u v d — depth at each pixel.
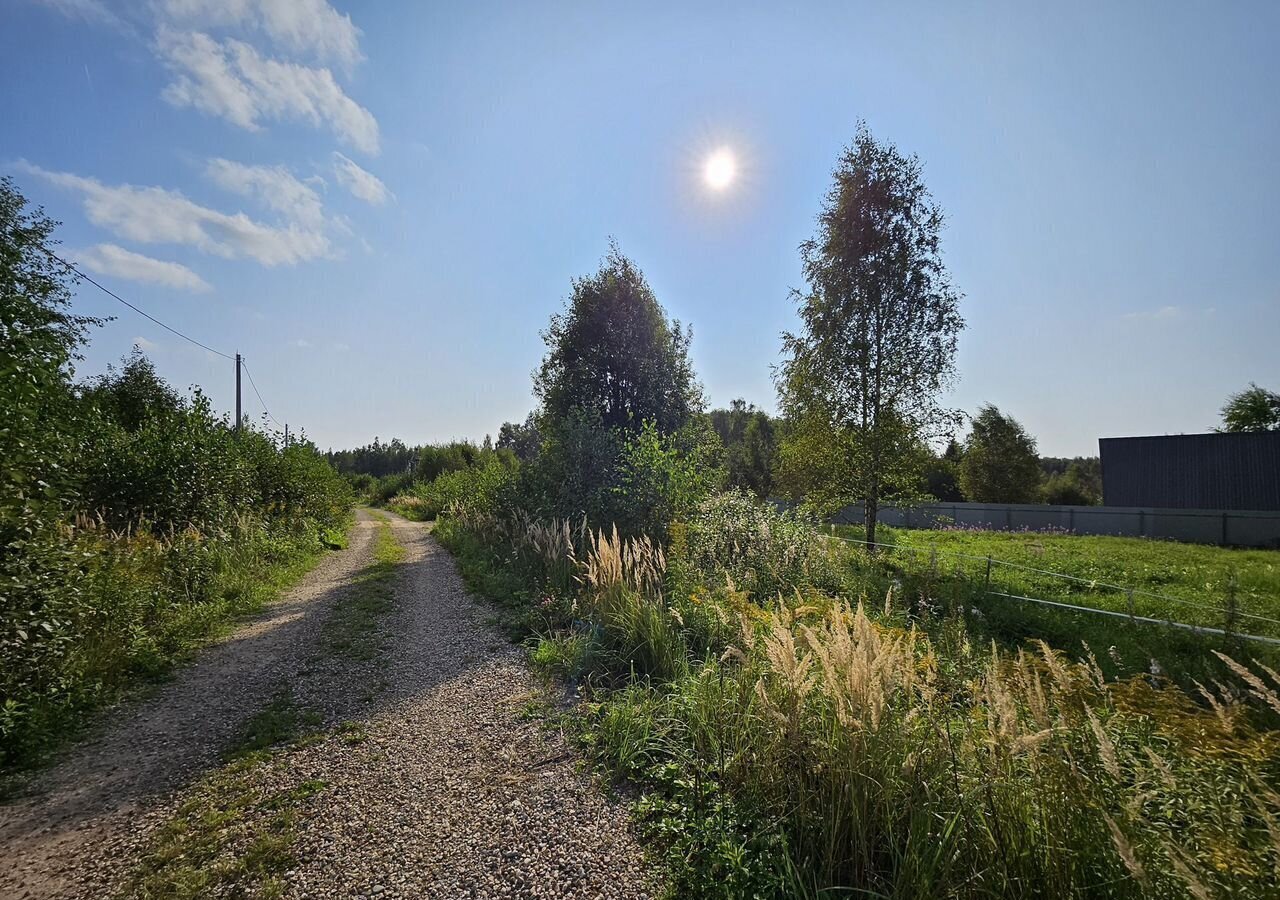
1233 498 27.80
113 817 3.10
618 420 15.95
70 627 4.79
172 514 10.08
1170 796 2.06
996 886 2.12
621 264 16.75
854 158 13.35
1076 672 2.62
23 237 10.64
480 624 7.18
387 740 4.01
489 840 2.86
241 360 22.48
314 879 2.58
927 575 8.23
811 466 14.03
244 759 3.74
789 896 2.40
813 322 13.67
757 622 4.29
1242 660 5.23
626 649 5.38
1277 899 1.66
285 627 7.05
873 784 2.56
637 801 3.17
